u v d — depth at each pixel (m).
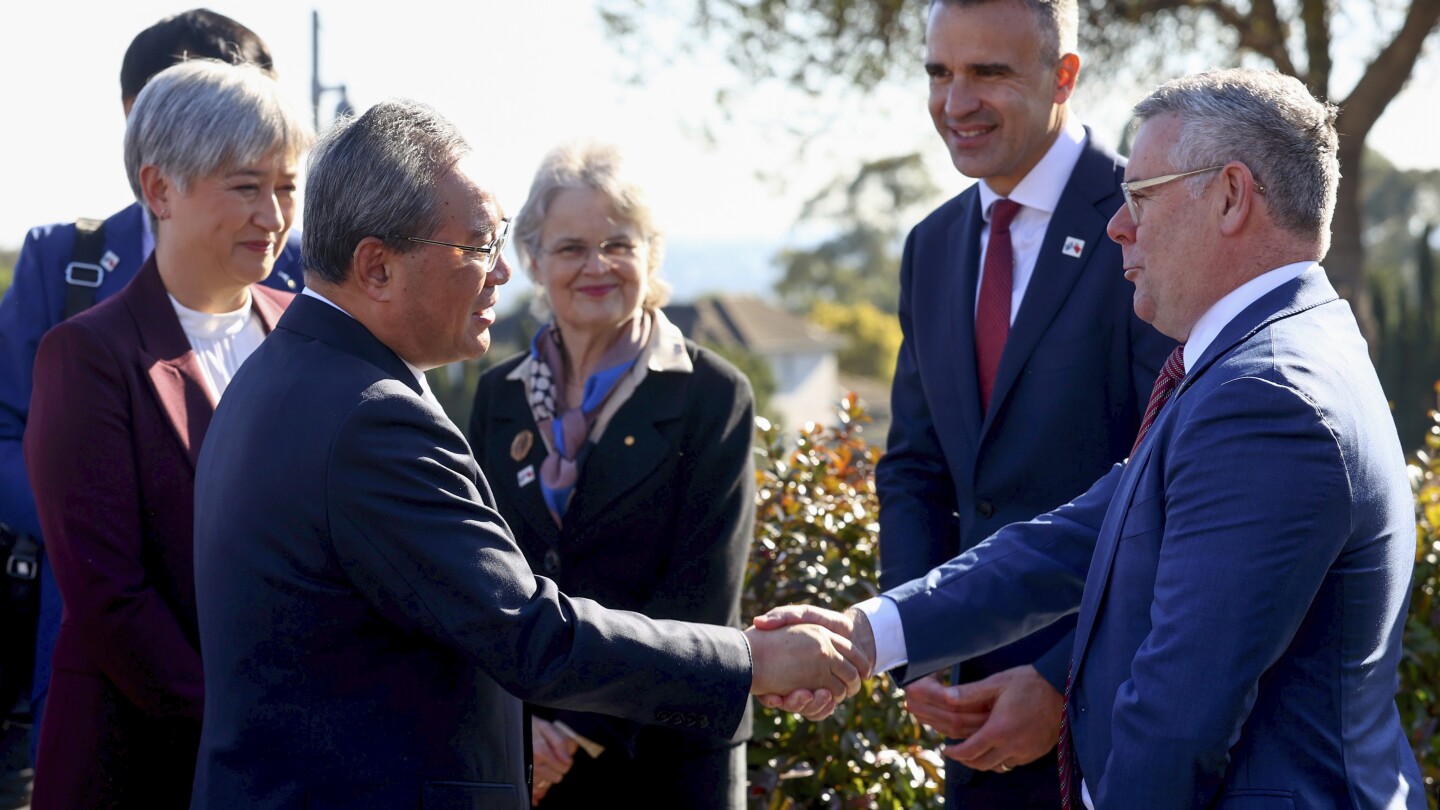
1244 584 1.67
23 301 2.86
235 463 1.82
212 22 3.11
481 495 1.92
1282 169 1.84
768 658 2.31
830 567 3.23
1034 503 2.64
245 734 1.77
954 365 2.76
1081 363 2.59
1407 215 38.94
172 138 2.36
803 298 69.00
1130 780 1.73
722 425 2.75
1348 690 1.73
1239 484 1.70
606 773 2.71
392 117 1.87
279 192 2.50
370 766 1.76
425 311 1.88
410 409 1.81
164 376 2.35
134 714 2.28
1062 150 2.69
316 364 1.83
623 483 2.71
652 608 2.68
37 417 2.26
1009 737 2.49
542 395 2.84
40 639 2.62
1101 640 1.95
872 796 3.05
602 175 2.77
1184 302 1.93
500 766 1.91
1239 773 1.74
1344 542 1.69
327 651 1.77
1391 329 24.14
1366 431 1.74
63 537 2.21
